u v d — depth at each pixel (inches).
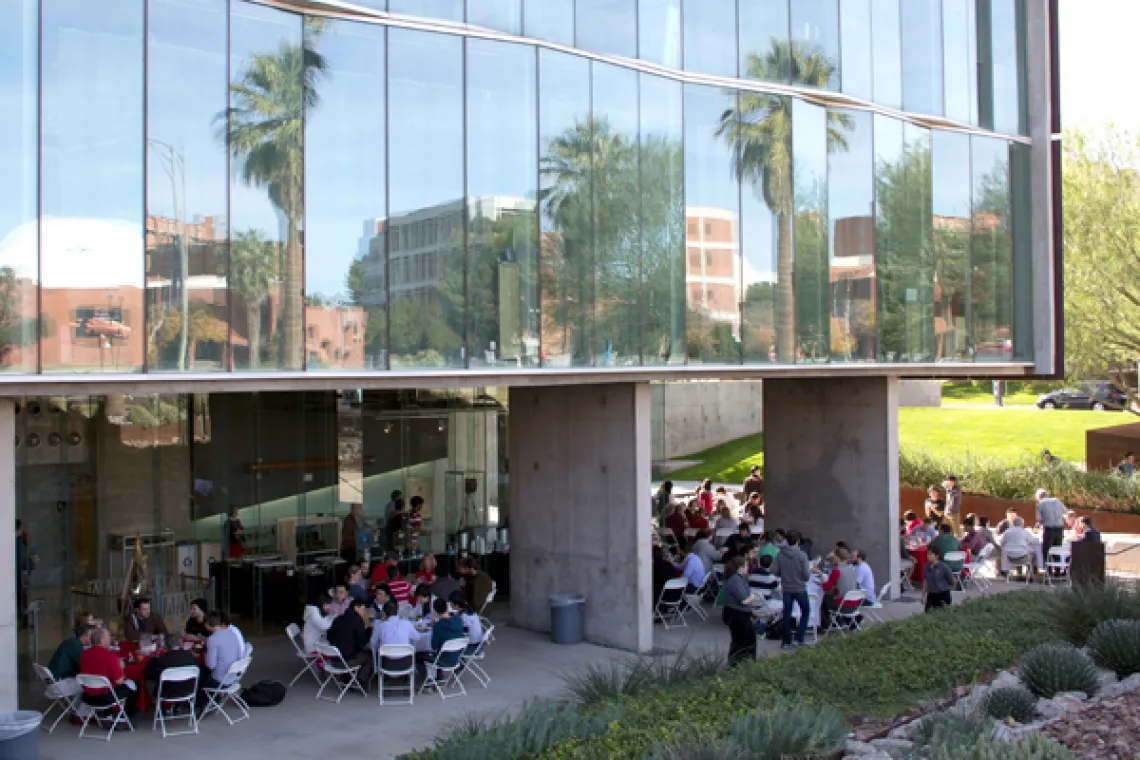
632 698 458.6
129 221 486.3
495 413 901.2
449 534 864.3
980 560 876.0
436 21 594.9
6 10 458.6
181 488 722.2
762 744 357.7
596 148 663.8
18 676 587.8
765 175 755.4
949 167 888.9
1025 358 949.8
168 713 513.7
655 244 691.4
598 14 669.3
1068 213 1219.2
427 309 585.9
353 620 561.9
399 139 579.8
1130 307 1214.3
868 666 507.8
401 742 492.1
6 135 455.8
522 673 615.8
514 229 622.8
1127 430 1245.1
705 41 725.9
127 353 483.5
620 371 664.4
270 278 530.9
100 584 685.9
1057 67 949.8
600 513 693.3
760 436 1732.3
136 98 490.6
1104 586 595.8
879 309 829.8
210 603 711.1
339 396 801.6
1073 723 393.7
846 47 810.2
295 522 774.5
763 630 703.7
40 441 669.3
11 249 454.0
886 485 853.8
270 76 535.5
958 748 330.3
